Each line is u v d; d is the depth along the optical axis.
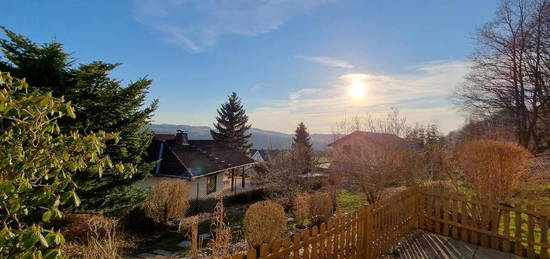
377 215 5.35
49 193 2.26
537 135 24.06
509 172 7.32
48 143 2.57
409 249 5.77
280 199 15.69
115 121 9.84
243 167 23.66
